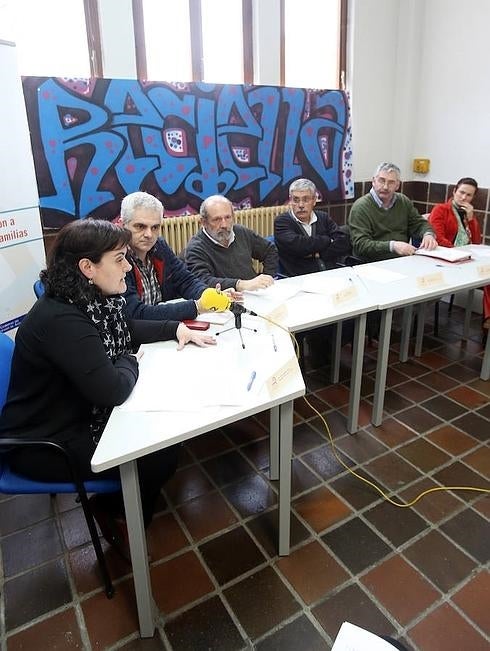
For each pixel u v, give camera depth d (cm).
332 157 366
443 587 142
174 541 160
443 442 211
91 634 131
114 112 279
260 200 344
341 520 168
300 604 138
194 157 311
